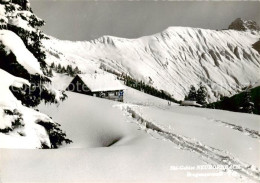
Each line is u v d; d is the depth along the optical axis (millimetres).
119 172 10984
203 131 20000
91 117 22172
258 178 11555
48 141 13664
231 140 17641
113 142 18266
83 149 13609
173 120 23812
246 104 41750
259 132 20656
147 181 10305
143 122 22500
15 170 10656
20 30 14047
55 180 9953
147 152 13359
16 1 14969
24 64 13273
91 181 10102
